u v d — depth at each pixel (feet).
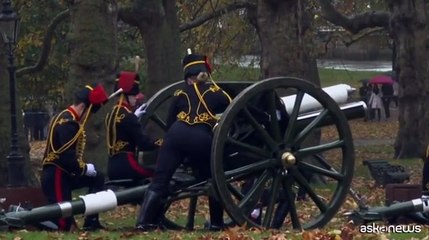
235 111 82.12
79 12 147.74
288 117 86.58
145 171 90.27
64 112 89.20
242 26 240.32
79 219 108.27
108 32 148.56
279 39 156.66
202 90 84.94
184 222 107.45
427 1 247.09
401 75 227.81
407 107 227.40
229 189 85.71
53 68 253.85
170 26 181.98
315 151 87.15
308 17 213.66
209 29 240.94
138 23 178.81
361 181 172.55
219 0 224.53
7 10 144.56
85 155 148.46
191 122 84.33
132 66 251.39
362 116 90.99
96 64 147.33
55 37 232.32
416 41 225.15
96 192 89.45
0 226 84.02
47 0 228.02
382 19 229.66
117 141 90.43
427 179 96.53
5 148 150.61
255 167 84.43
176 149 84.33
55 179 88.12
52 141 88.17
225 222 94.12
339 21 231.50
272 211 86.12
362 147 295.48
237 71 267.39
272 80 83.71
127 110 90.53
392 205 90.33
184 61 86.12
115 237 81.46
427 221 91.25
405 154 227.61
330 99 86.63
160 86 180.65
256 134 85.56
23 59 239.50
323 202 89.25
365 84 415.85
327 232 80.74
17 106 152.46
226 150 84.48
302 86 85.20
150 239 79.87
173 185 86.58
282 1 156.15
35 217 84.17
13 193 108.58
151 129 111.75
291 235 79.97
